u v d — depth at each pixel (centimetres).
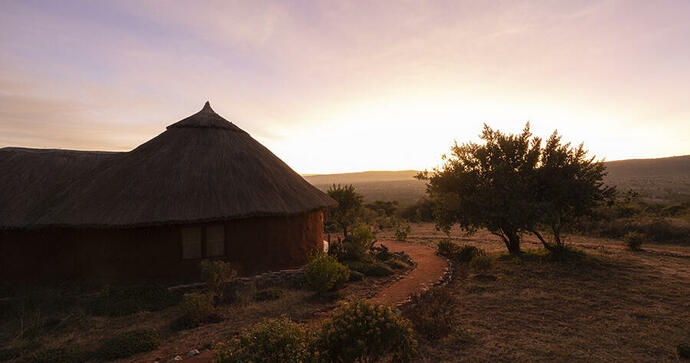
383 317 564
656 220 2311
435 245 2411
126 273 1213
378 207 5447
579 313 950
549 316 936
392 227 3666
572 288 1181
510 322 897
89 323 938
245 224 1353
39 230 1215
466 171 1712
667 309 955
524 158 1622
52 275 1219
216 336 841
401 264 1669
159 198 1243
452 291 1227
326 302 1103
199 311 946
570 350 722
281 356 465
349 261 1630
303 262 1532
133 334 826
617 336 791
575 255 1614
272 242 1414
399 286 1300
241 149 1602
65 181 1405
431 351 732
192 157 1451
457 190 1742
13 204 1250
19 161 1452
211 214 1235
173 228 1246
